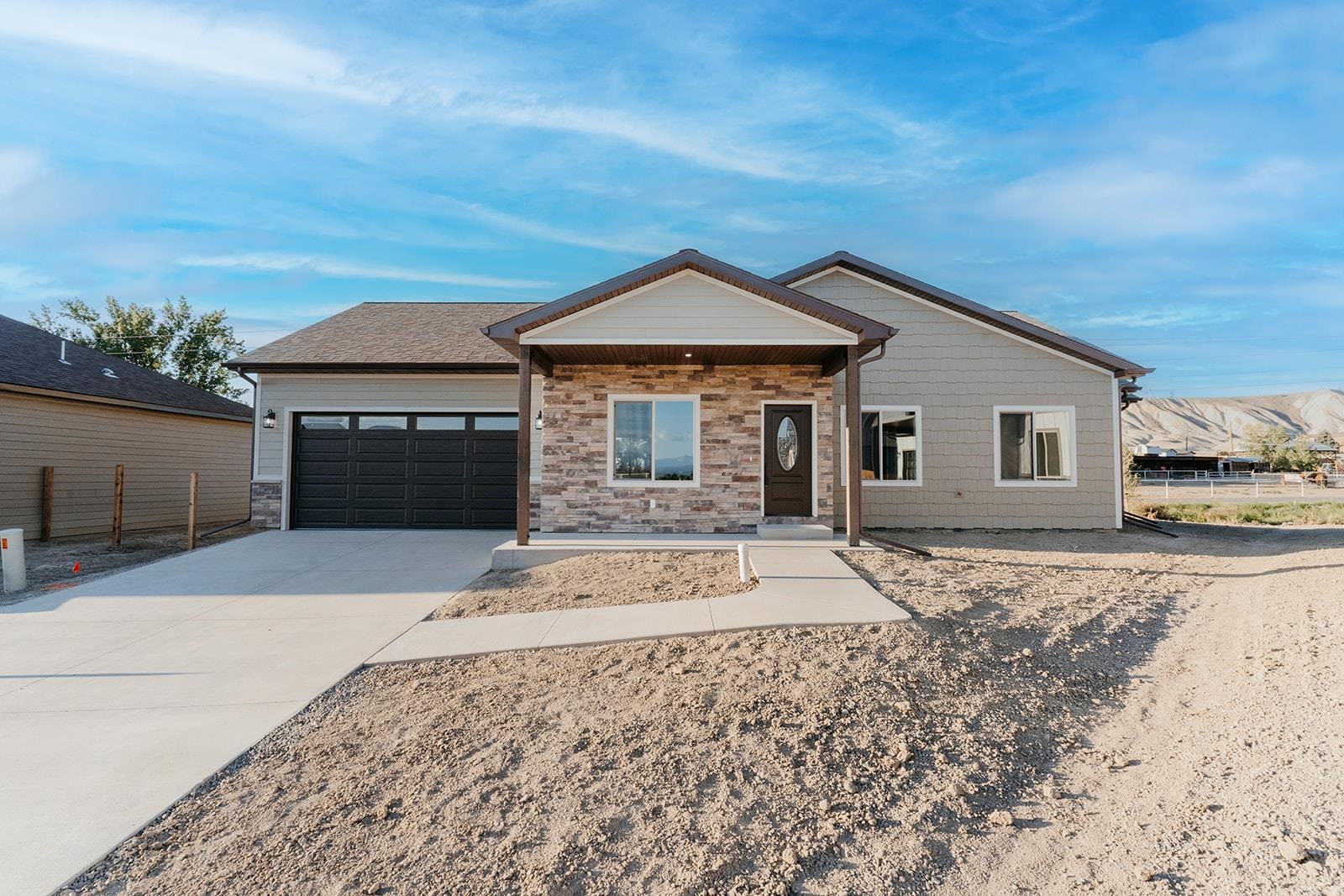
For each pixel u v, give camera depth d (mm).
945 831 3205
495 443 13453
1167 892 2719
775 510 11695
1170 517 18250
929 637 5484
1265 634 5891
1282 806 3236
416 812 3312
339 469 13555
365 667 5562
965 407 12992
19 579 8617
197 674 5402
